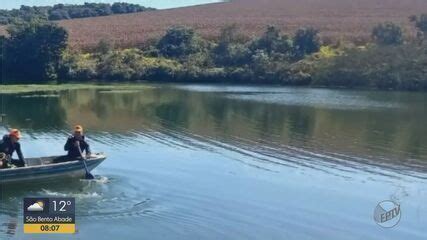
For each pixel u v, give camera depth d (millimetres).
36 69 91812
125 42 108125
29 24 92812
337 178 28469
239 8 141500
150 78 91750
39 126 43969
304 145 36500
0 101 60531
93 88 76812
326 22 116938
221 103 58812
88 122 45875
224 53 97438
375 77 81250
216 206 23453
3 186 25172
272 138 38875
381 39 95562
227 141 37594
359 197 25438
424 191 26547
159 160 31609
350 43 99750
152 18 136875
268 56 93875
